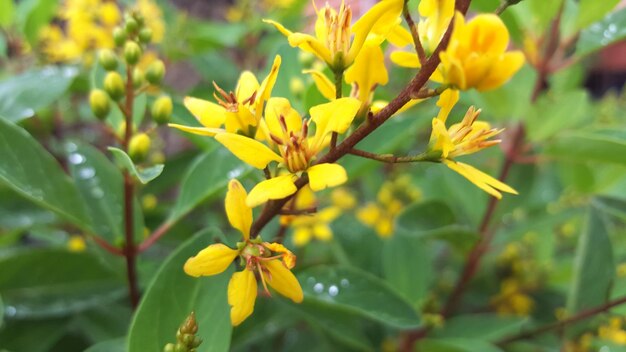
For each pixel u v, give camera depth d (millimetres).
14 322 141
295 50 139
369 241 174
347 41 84
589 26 153
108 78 116
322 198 195
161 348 96
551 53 160
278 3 240
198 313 98
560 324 149
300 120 86
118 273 133
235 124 86
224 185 119
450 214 156
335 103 80
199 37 211
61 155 216
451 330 161
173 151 266
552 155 156
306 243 186
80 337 154
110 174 138
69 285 140
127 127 120
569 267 197
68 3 216
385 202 213
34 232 159
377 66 89
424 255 167
